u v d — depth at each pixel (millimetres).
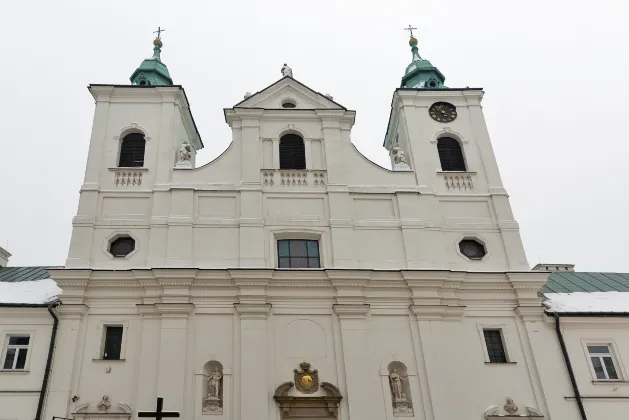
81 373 21344
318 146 27281
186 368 21484
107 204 25141
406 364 22344
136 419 20594
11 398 20922
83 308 22375
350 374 21766
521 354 23078
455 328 23219
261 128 27422
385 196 26156
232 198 25484
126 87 28219
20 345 22219
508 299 24141
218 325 22422
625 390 22719
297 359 22062
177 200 25031
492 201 26578
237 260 23906
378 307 23391
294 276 23250
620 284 28141
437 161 27578
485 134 28547
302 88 28641
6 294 23625
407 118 28781
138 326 22344
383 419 21156
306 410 21203
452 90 29562
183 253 23797
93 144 26609
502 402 22000
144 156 26609
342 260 24156
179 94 28547
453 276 23953
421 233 25203
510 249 25344
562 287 27719
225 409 20906
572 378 22609
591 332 23953
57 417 20312
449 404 21625
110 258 23781
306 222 25047
